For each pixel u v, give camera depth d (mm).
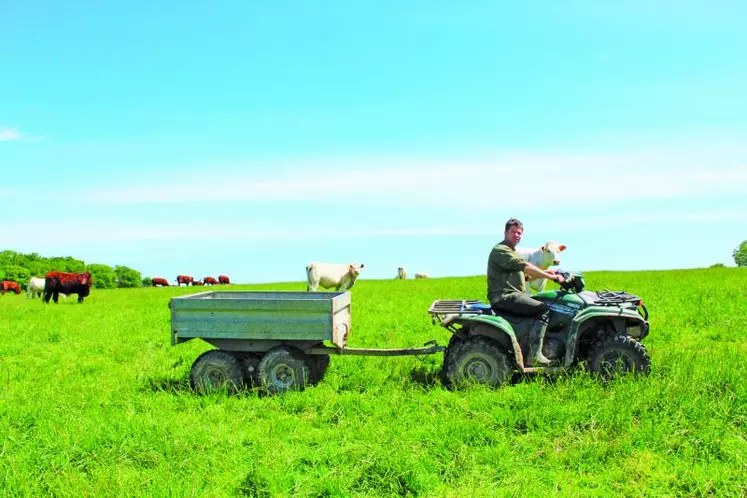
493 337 8227
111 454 5965
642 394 6938
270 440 6297
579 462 5586
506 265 8234
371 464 5469
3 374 10414
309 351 8516
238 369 8398
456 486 5172
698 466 5379
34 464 5750
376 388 8188
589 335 8453
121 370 10477
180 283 77125
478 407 7066
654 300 16938
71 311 21969
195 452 6031
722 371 7812
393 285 31344
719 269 33375
